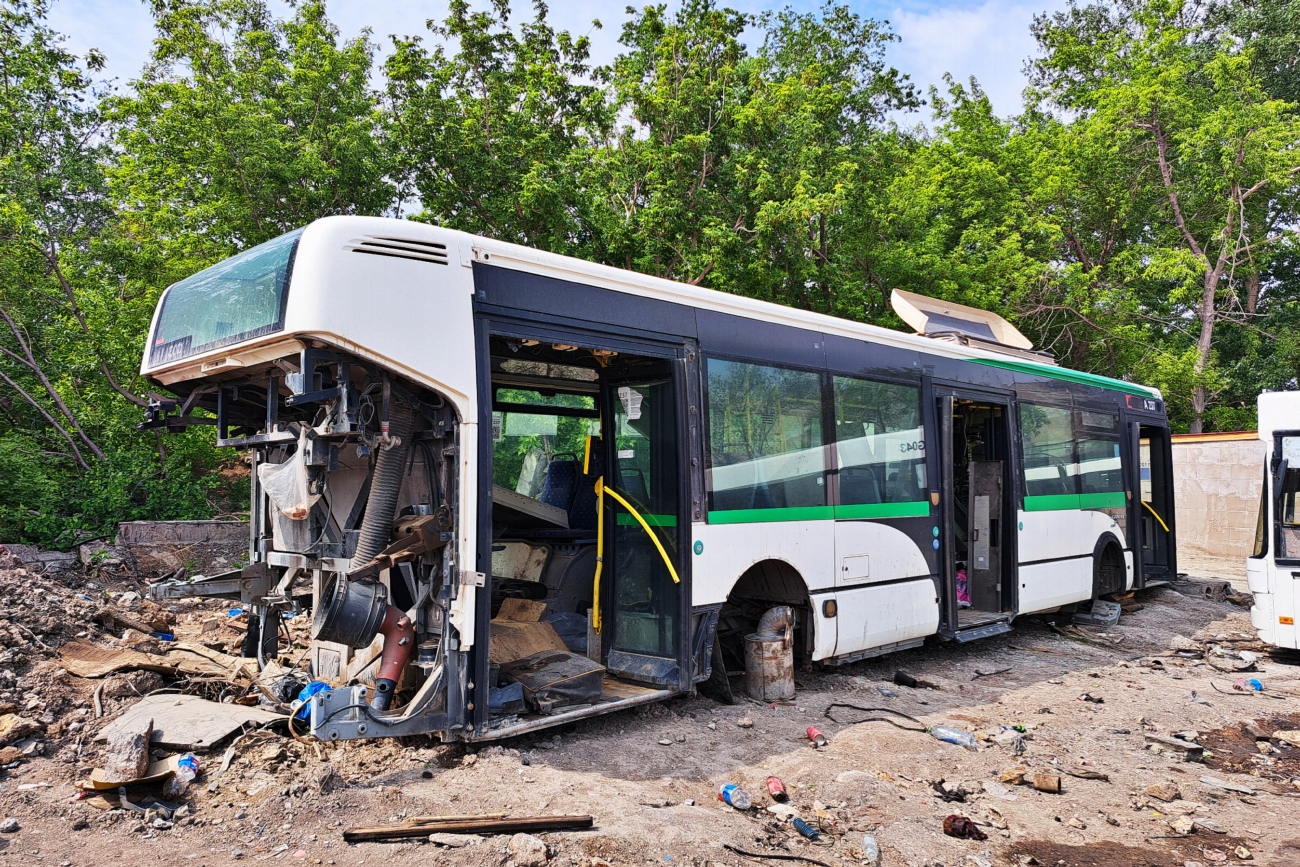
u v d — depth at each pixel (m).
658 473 6.37
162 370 5.95
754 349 6.93
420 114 15.20
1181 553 20.30
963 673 8.46
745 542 6.61
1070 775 5.79
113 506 11.96
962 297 20.19
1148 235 27.72
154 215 14.44
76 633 6.39
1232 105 23.22
